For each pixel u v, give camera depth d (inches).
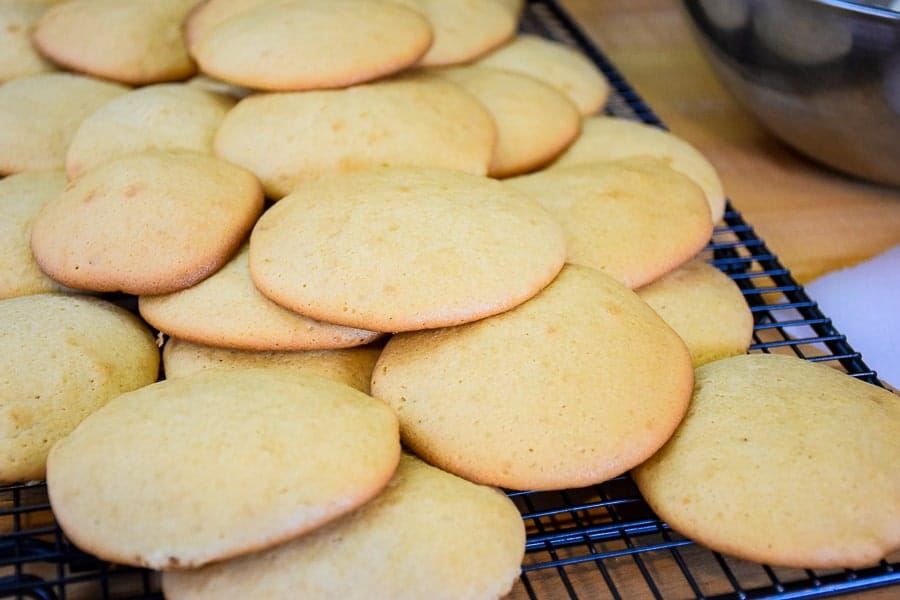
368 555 11.6
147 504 11.4
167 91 16.7
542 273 13.4
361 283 13.0
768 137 20.3
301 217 13.8
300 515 11.4
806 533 11.9
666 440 12.6
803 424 12.6
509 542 11.9
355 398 12.6
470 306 12.9
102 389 13.5
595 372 12.8
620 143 17.2
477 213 13.7
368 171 14.6
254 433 11.8
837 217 18.2
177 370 13.9
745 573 12.8
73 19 18.1
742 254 17.4
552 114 17.2
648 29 24.4
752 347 15.0
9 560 12.0
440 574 11.5
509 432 12.4
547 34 23.0
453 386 12.8
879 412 12.8
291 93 15.6
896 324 16.0
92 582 12.5
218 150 15.6
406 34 16.1
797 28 15.9
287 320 13.5
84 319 14.1
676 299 14.8
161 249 13.8
